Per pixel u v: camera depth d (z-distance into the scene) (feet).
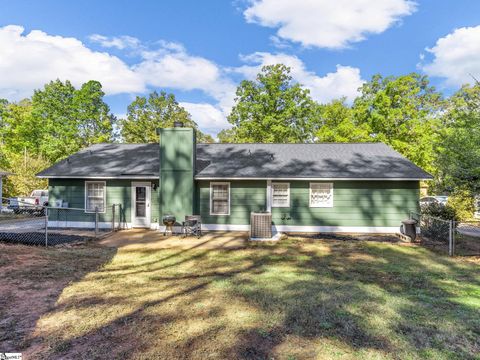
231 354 11.33
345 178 40.68
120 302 16.57
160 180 42.16
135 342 12.19
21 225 46.83
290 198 43.14
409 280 21.31
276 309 15.75
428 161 65.51
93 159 50.65
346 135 74.90
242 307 16.01
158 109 117.29
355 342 12.36
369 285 20.06
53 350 11.46
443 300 17.37
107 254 28.78
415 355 11.39
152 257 27.86
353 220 42.47
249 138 94.12
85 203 45.37
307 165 45.21
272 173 42.68
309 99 94.68
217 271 23.48
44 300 16.60
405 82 70.23
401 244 34.37
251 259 27.43
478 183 34.14
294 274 22.62
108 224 45.21
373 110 74.23
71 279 20.59
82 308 15.61
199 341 12.32
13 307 15.49
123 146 57.77
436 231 37.52
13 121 104.01
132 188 45.16
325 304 16.49
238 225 43.57
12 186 78.54
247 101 94.99
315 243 35.04
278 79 94.07
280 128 90.07
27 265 23.08
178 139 42.16
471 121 35.73
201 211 44.01
